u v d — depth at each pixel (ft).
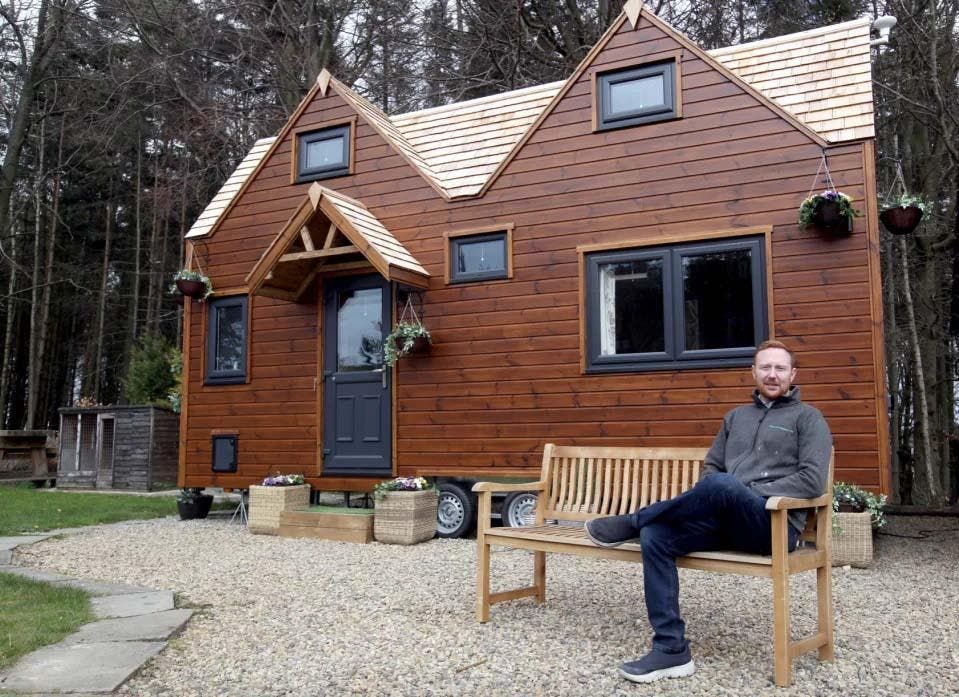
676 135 24.29
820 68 24.20
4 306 79.41
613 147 25.12
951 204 41.78
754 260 22.76
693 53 24.30
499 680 11.05
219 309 31.37
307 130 30.58
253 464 29.71
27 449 47.29
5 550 22.54
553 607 15.12
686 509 11.39
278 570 19.45
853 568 19.66
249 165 33.58
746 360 22.49
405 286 27.14
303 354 29.27
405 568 19.56
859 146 22.04
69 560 21.30
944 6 39.09
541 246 25.79
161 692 10.82
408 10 55.21
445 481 26.71
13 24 59.57
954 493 32.81
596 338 24.61
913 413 47.62
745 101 23.48
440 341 26.94
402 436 27.14
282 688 10.88
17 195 76.18
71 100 65.82
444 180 28.30
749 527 11.13
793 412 12.41
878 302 21.31
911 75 40.68
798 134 22.71
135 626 13.74
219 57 58.80
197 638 13.37
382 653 12.31
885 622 14.07
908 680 10.94
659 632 11.26
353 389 28.27
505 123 29.48
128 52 59.26
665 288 23.76
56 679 10.93
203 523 29.37
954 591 16.75
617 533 12.16
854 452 21.13
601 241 24.93
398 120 32.48
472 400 26.16
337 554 21.94
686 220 23.84
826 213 21.15
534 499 24.84
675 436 23.18
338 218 25.70
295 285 29.14
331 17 56.65
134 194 82.69
